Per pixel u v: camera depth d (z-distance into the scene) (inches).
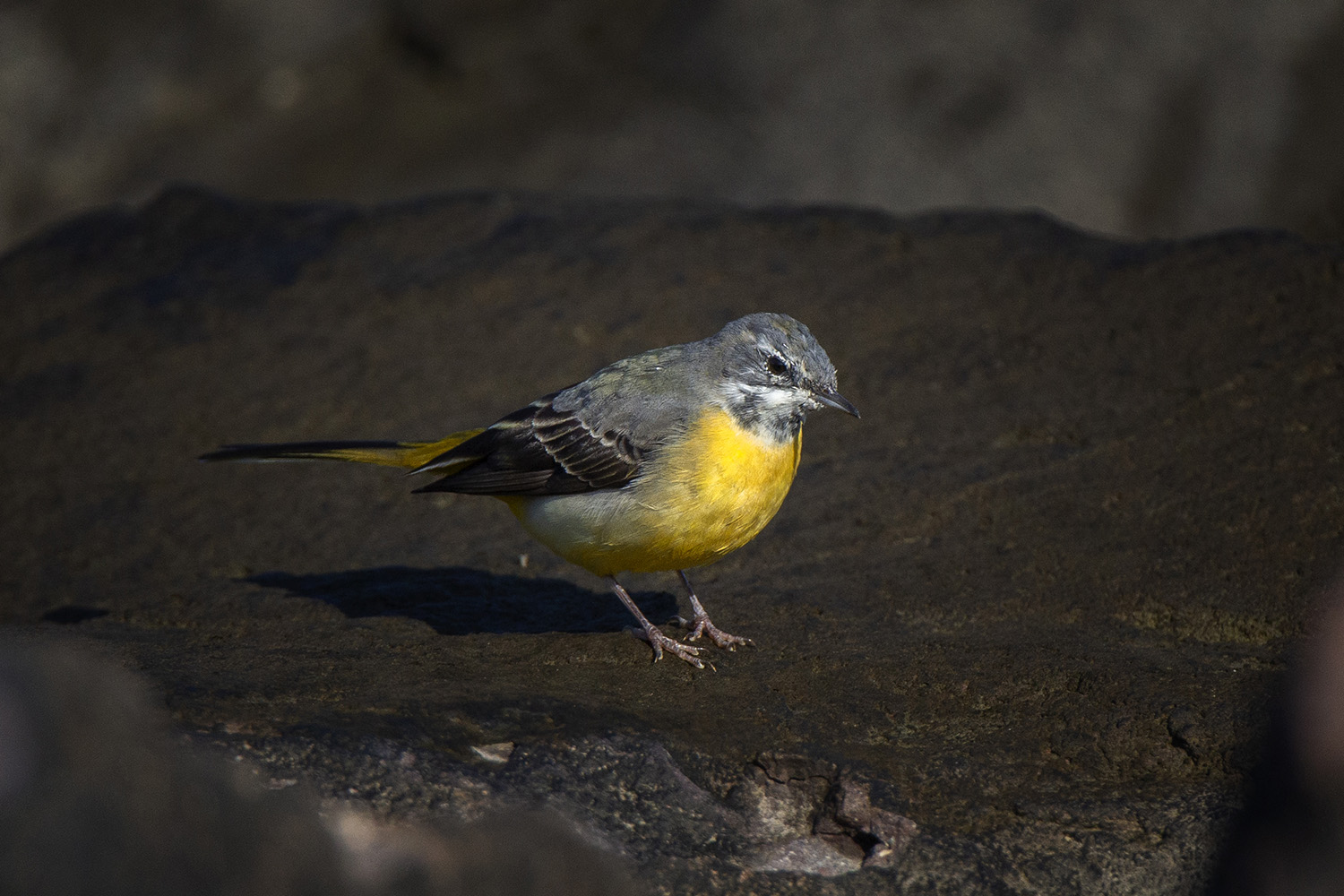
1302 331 543.2
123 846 188.4
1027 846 295.7
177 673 337.7
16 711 190.2
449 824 261.0
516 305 633.0
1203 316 564.7
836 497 481.1
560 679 363.6
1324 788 179.9
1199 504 446.6
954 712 348.8
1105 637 388.2
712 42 1132.5
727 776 319.0
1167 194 1050.7
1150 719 336.8
